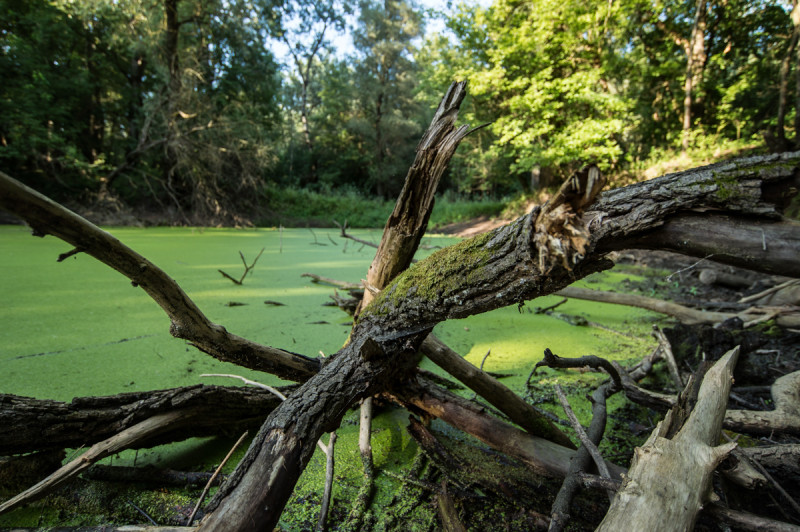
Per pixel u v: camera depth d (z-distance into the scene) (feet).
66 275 15.29
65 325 9.63
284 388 5.49
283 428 3.26
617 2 31.42
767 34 34.35
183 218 40.09
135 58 43.24
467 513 4.17
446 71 38.99
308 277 16.70
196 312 4.11
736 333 7.04
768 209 2.85
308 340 9.06
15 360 7.46
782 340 8.15
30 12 34.32
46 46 35.42
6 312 10.47
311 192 59.16
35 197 2.86
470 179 55.42
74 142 38.34
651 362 6.95
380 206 59.16
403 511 4.24
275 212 49.03
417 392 4.98
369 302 4.90
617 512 2.71
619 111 32.22
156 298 3.83
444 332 10.23
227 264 19.29
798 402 4.97
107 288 13.51
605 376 7.58
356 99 74.95
